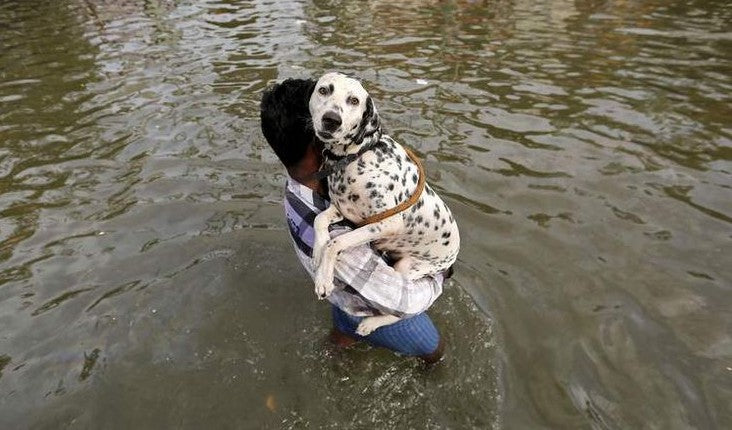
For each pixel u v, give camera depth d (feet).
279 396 10.08
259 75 23.18
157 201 14.90
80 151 17.33
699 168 16.02
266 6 35.42
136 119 19.35
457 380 10.29
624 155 16.74
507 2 35.24
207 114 19.60
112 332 11.10
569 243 13.30
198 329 11.31
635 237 13.42
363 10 33.81
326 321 11.57
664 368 10.22
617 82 22.07
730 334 10.81
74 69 24.64
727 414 9.34
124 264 12.76
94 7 36.17
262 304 11.92
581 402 9.71
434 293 9.56
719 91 20.99
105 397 9.87
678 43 26.61
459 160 16.56
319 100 7.82
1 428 9.22
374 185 8.33
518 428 9.36
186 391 10.09
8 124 19.27
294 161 8.66
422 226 8.98
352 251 8.73
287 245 13.52
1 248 13.11
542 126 18.52
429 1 35.63
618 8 33.37
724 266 12.46
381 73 23.18
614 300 11.73
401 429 9.52
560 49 26.08
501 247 13.29
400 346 9.79
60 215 14.30
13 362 10.35
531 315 11.53
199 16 33.35
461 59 24.86
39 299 11.71
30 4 37.63
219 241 13.53
